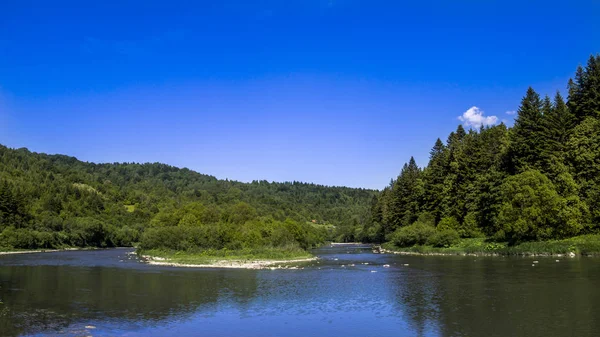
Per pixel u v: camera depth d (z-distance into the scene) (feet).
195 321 92.12
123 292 130.21
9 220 443.32
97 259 282.15
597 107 257.55
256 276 169.48
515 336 75.46
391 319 91.40
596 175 235.81
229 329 85.20
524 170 263.49
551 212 234.79
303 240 361.92
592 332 76.18
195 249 291.17
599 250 197.98
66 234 468.75
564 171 242.78
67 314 99.50
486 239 277.44
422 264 208.74
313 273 178.91
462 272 165.48
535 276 142.92
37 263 246.27
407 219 385.09
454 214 331.98
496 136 328.49
